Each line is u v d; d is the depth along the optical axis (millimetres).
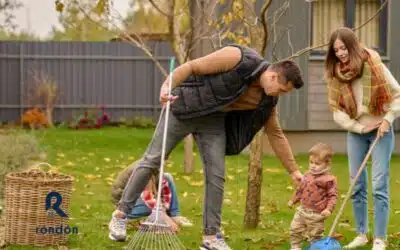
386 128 6434
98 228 7660
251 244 7051
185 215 8617
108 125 21156
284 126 14523
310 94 14555
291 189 10648
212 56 5953
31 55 21594
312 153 6398
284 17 14148
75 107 21797
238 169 12594
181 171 12523
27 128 20172
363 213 6848
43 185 6723
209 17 11859
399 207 9375
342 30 6520
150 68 21953
